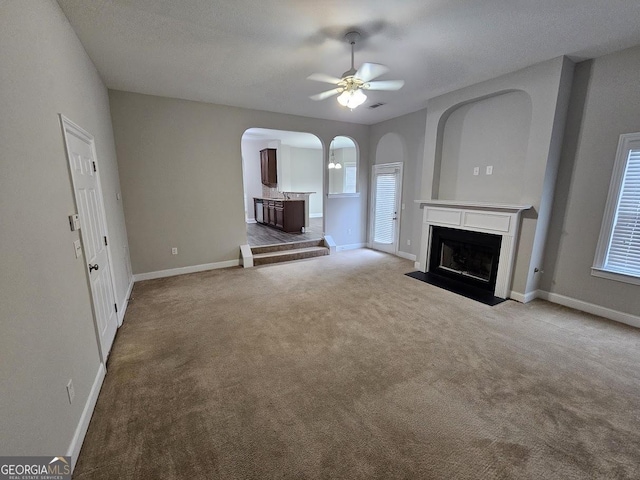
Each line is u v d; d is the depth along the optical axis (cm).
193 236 470
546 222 346
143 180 419
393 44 272
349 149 1014
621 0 206
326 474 143
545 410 184
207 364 233
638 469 145
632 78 279
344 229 643
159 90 391
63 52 203
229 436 165
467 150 414
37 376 123
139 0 203
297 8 216
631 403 190
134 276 431
